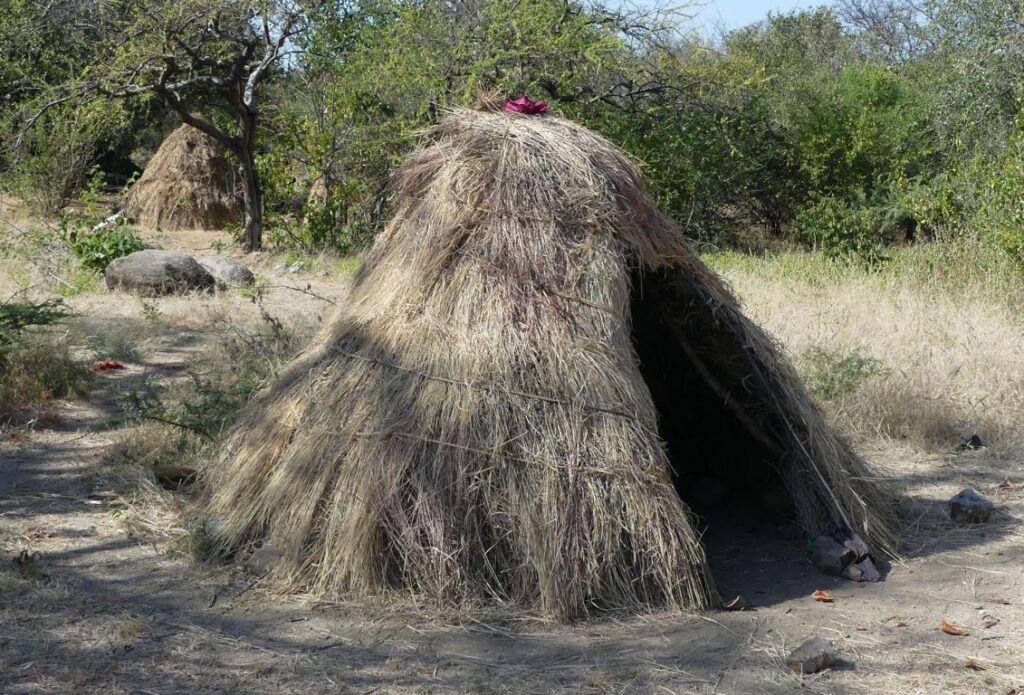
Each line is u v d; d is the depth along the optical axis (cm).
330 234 1783
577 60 1616
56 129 2034
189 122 1744
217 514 510
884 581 498
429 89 1608
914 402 780
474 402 453
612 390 457
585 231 493
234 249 1805
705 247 1670
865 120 1881
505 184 502
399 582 447
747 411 567
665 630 426
